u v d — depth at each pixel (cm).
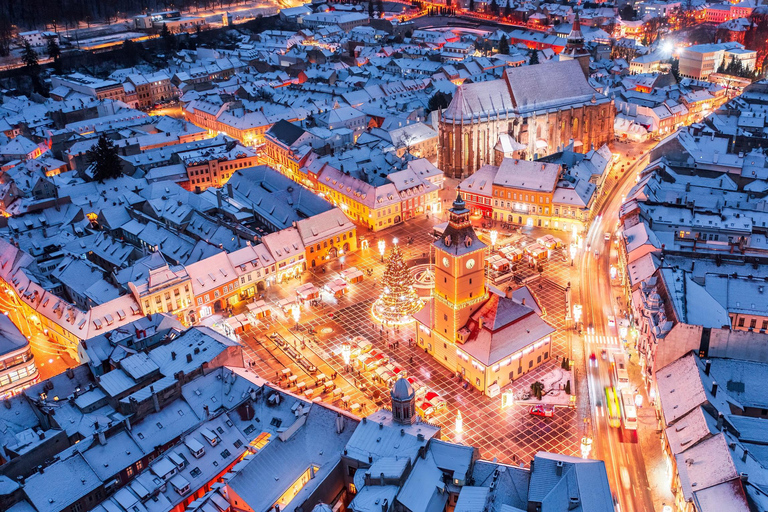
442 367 15675
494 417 13900
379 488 10588
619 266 19600
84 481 11381
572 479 10119
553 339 16412
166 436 12469
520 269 19675
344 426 12125
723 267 16488
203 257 18788
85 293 17662
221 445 12231
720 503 10188
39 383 13612
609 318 17188
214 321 17338
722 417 11481
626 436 13212
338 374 15438
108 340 14838
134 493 11156
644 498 11762
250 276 18812
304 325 17425
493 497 10362
